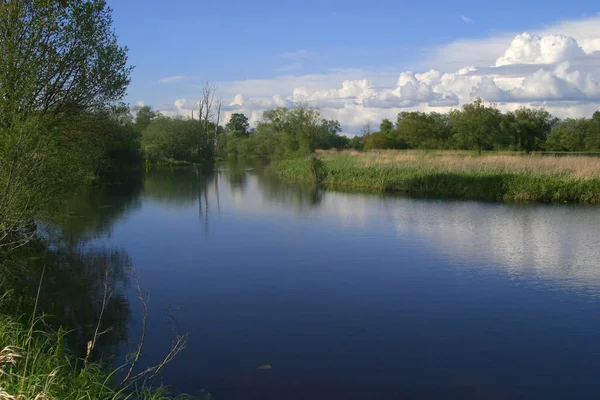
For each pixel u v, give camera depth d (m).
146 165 59.41
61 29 14.73
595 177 26.31
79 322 8.73
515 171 29.06
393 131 72.31
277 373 6.97
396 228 17.92
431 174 30.42
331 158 46.94
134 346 7.79
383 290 10.67
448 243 15.30
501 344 7.96
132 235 16.69
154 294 10.38
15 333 6.53
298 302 9.93
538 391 6.54
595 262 12.95
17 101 11.49
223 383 6.67
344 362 7.33
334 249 14.55
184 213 21.91
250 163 74.25
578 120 62.03
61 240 15.70
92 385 5.75
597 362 7.35
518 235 16.56
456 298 10.15
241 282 11.27
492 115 52.09
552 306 9.68
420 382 6.76
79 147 17.14
